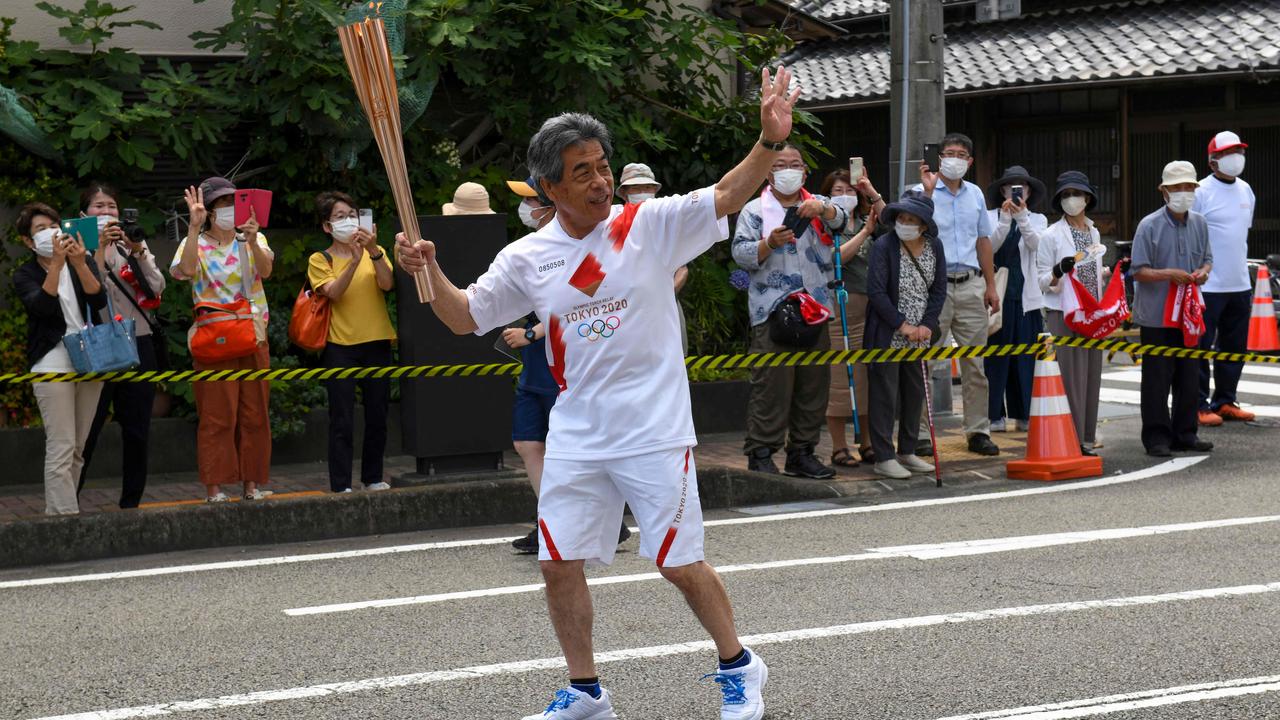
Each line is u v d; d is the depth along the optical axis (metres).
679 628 6.55
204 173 12.30
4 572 8.29
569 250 4.93
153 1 12.27
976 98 22.19
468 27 12.10
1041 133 22.88
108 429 11.23
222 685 5.84
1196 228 11.52
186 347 11.62
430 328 10.15
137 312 9.41
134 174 11.73
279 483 10.86
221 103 11.64
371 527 9.24
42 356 9.03
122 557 8.67
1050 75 20.58
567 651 5.13
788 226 9.91
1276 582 7.14
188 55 12.44
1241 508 9.09
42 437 10.98
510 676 5.89
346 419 9.89
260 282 9.80
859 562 7.84
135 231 9.41
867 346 10.44
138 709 5.55
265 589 7.61
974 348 10.38
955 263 11.24
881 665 5.90
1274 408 13.99
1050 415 10.53
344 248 9.99
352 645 6.41
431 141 13.14
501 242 10.20
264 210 9.52
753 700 5.08
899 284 10.27
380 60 4.84
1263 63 19.22
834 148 23.86
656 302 4.93
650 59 14.20
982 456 11.34
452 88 13.46
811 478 10.31
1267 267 17.55
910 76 12.61
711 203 4.82
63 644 6.56
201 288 9.54
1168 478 10.33
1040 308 12.03
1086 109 22.42
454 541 8.89
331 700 5.62
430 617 6.89
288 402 11.62
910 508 9.48
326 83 11.80
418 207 12.63
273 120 11.66
